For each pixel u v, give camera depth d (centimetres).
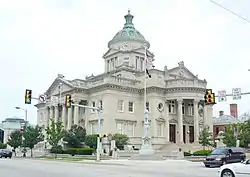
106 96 6194
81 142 5650
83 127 6431
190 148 5769
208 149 5694
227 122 9225
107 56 7844
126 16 7969
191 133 6656
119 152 4856
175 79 6397
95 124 6350
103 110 6159
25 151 6344
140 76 6725
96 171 2419
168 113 6462
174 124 6550
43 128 7206
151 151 4575
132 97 6506
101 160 4231
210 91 3069
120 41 7700
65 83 6894
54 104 7119
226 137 5788
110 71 7256
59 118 6675
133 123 6431
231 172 1742
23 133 6512
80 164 3459
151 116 6269
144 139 4656
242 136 5772
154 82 6353
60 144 5791
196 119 6228
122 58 7488
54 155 5472
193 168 2900
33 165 3206
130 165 3312
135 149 5775
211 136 6550
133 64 7419
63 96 6956
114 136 5628
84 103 6719
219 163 2998
